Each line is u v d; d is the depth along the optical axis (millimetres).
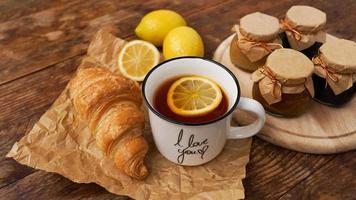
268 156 423
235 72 500
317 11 477
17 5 589
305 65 412
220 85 409
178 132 370
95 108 388
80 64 508
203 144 382
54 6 592
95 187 391
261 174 407
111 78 402
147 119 446
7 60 509
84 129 428
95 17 578
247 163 413
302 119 444
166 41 496
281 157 422
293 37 471
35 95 471
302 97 423
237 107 387
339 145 419
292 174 407
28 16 573
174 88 403
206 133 371
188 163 402
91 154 409
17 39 538
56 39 541
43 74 495
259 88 429
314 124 438
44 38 542
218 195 378
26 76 492
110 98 391
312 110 455
